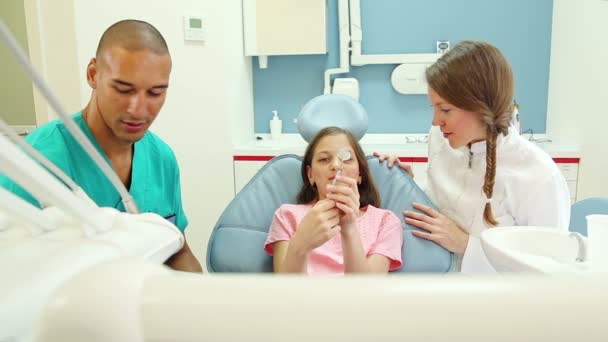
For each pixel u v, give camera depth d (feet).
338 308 0.79
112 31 3.04
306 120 5.11
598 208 4.40
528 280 0.82
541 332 0.77
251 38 9.19
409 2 9.47
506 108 3.97
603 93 7.66
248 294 0.81
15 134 1.35
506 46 9.51
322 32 9.02
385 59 9.42
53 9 6.65
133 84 2.98
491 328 0.78
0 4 7.37
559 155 8.17
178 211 4.52
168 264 3.03
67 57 6.76
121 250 1.65
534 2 9.34
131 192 3.97
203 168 8.06
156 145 4.22
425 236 4.25
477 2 9.38
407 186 4.67
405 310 0.79
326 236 3.46
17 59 1.14
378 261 4.02
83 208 1.64
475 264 4.27
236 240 4.36
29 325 1.19
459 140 4.12
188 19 7.50
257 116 10.17
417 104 9.72
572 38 8.55
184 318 0.81
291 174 4.85
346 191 3.53
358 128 5.09
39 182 1.43
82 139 1.52
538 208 4.06
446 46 9.43
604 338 0.77
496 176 4.19
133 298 0.83
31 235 1.62
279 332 0.79
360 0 9.52
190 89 7.74
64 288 0.86
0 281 1.26
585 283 0.81
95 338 0.81
